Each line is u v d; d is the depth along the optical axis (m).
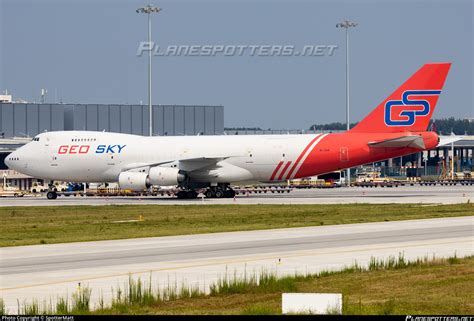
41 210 181.00
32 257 92.25
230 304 63.91
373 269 79.62
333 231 117.94
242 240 107.19
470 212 152.00
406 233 113.62
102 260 88.62
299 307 55.28
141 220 146.88
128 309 61.88
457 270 78.19
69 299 65.62
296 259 87.62
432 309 60.84
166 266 83.12
